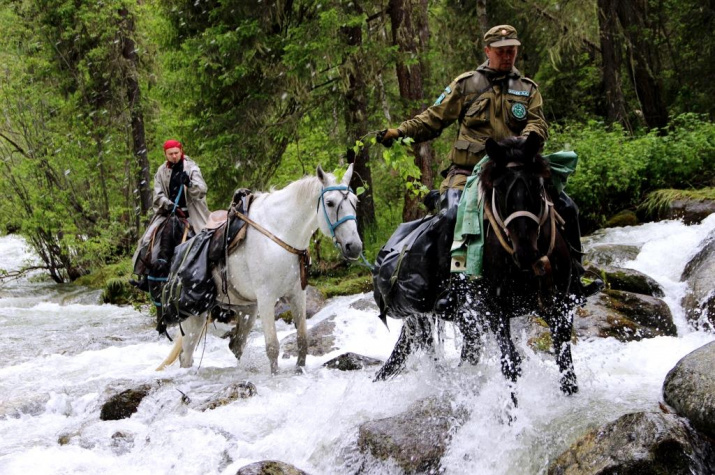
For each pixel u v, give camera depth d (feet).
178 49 58.29
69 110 76.18
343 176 23.52
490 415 16.83
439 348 20.72
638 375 20.66
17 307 62.44
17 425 23.56
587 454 14.47
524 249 15.61
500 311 16.75
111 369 31.78
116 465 19.01
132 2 71.92
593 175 47.21
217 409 21.54
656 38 68.64
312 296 43.39
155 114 76.54
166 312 26.45
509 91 18.54
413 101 53.21
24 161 75.31
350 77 54.49
